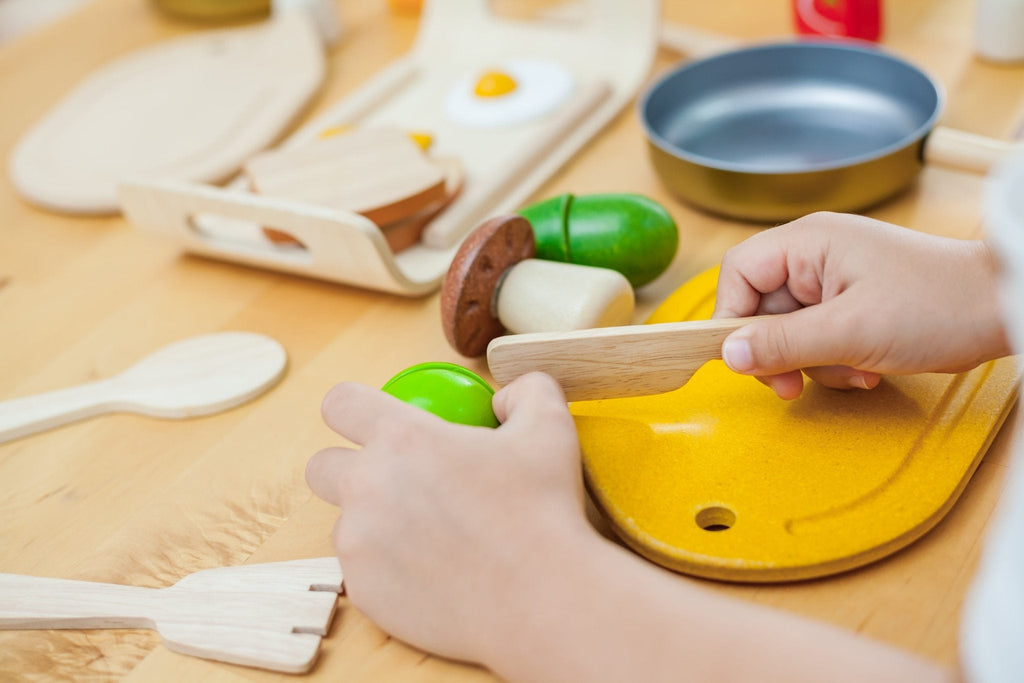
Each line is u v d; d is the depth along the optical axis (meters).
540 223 0.71
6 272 0.88
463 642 0.46
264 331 0.77
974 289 0.52
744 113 0.92
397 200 0.77
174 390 0.70
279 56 1.11
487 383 0.62
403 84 1.05
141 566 0.58
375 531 0.48
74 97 1.10
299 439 0.66
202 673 0.51
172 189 0.79
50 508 0.63
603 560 0.45
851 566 0.50
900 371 0.54
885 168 0.75
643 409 0.61
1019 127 0.87
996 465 0.56
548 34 1.05
